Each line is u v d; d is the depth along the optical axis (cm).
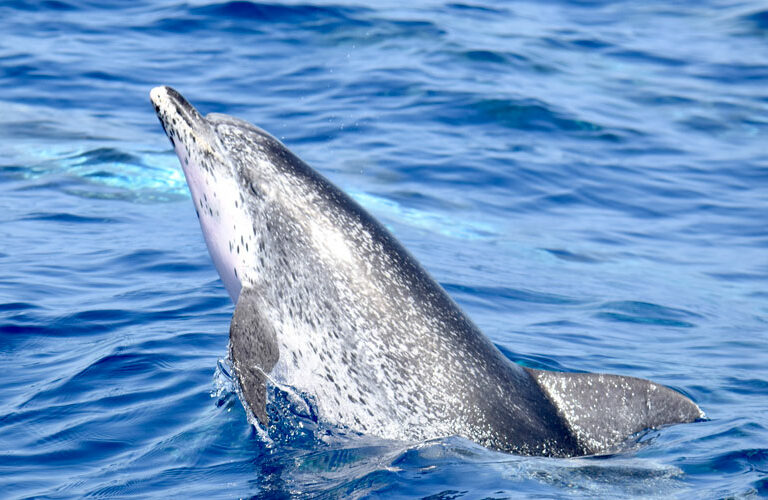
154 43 6169
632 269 3694
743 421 2223
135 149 4819
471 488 1823
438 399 2048
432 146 4797
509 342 2802
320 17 6650
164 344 2570
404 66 5862
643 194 4494
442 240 3844
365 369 2095
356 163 4553
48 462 1958
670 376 2614
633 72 6194
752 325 3155
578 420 2070
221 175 2234
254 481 1883
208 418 2162
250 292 2200
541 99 5462
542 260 3728
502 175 4547
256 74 5706
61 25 6431
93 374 2377
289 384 2188
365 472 1908
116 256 3388
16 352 2520
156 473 1917
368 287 2111
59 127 5044
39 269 3188
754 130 5366
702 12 7681
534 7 7606
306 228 2164
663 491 1825
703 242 4022
